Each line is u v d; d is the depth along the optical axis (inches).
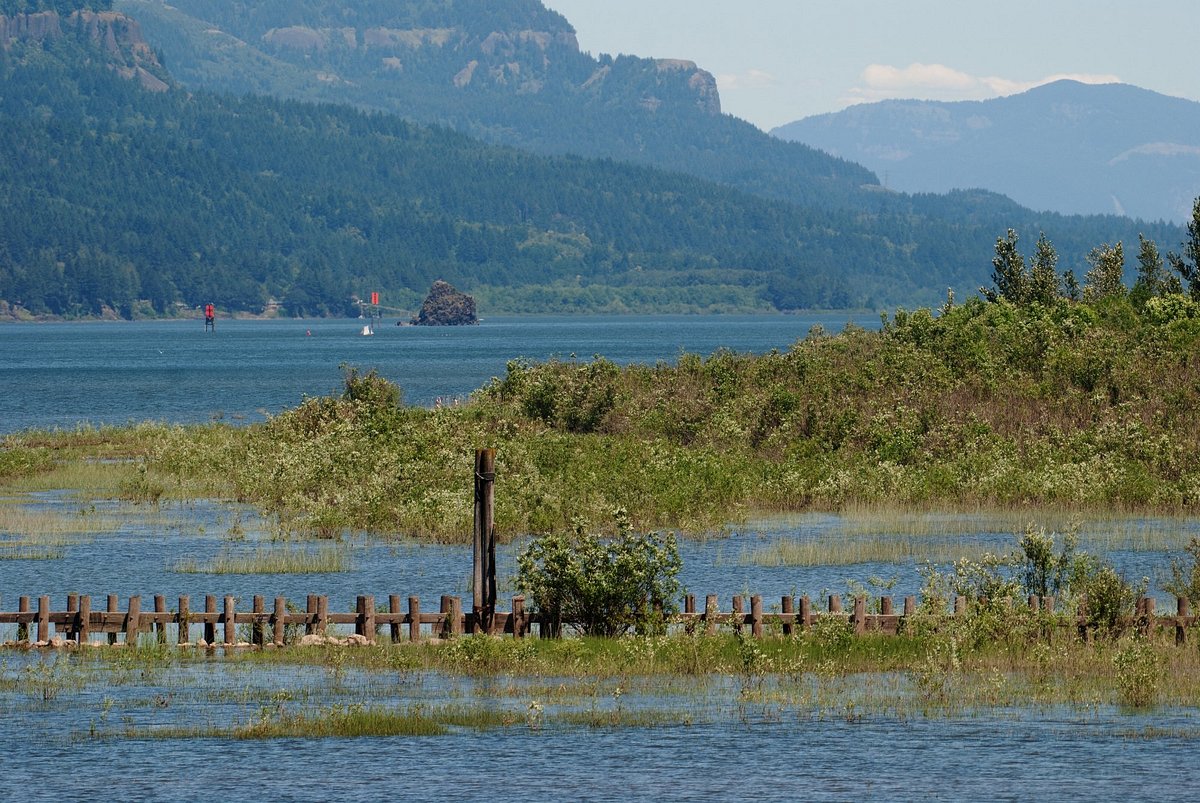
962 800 2920.8
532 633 4370.1
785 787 3014.3
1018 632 4141.2
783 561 5649.6
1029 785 3009.4
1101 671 3912.4
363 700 3671.3
